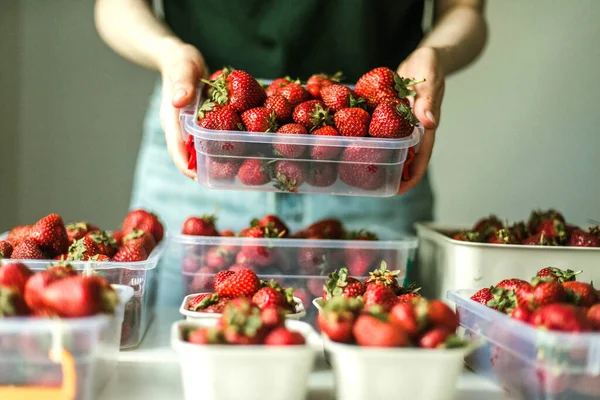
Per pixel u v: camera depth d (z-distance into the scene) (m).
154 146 1.99
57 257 1.34
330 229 1.65
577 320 0.94
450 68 1.72
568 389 0.92
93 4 2.75
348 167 1.29
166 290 1.77
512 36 2.77
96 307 0.92
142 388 1.02
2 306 0.91
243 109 1.32
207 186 1.32
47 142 2.81
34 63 2.76
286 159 1.28
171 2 1.95
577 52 2.74
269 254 1.49
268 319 0.92
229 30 1.89
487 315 1.08
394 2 1.92
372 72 1.38
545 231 1.63
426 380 0.89
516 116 2.81
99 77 2.79
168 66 1.56
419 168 1.42
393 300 1.08
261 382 0.88
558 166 2.81
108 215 2.86
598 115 2.75
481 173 2.86
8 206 2.82
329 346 0.92
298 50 1.90
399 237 1.77
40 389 0.90
